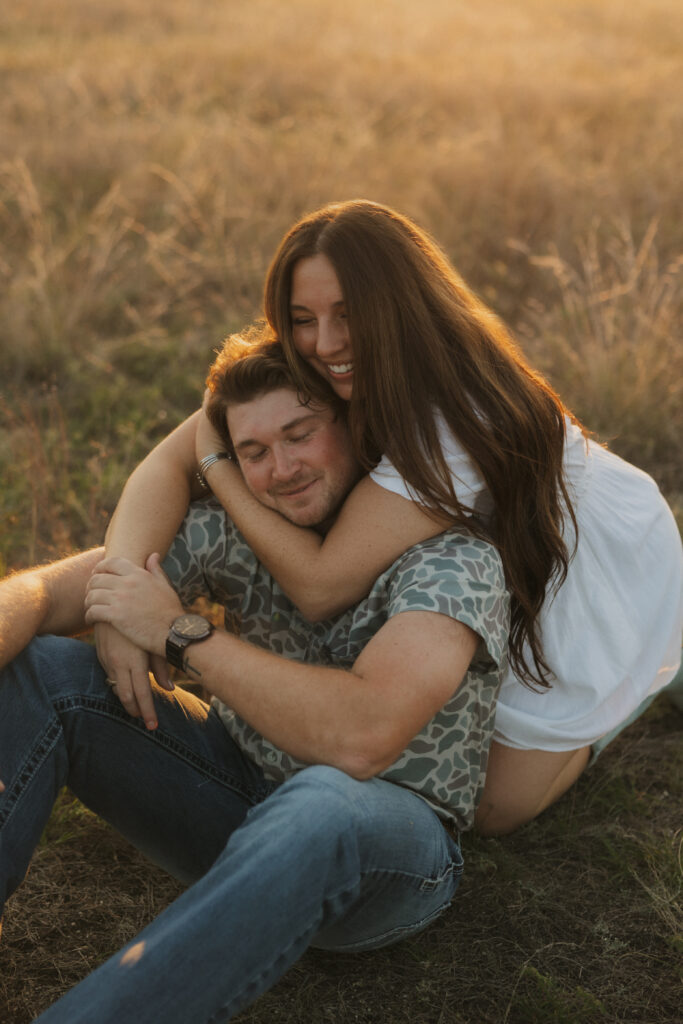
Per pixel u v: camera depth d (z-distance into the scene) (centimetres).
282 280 201
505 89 959
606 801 258
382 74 1032
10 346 507
